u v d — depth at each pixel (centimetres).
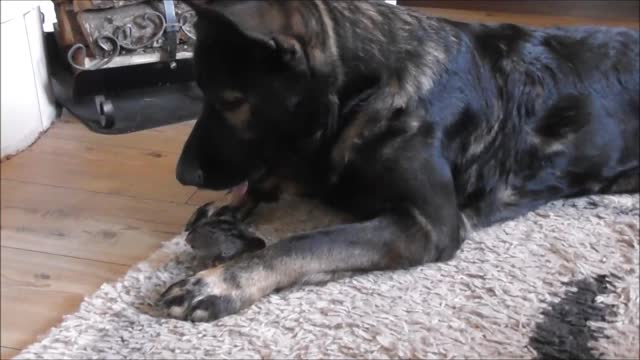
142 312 117
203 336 113
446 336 114
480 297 120
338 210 136
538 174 140
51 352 111
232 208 136
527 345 113
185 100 177
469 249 130
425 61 129
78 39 170
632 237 133
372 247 121
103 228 138
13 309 121
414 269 125
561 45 142
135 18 170
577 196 145
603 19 234
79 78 170
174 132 168
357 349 111
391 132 125
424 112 127
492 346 112
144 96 177
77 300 123
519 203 140
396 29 129
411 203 124
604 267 127
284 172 132
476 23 141
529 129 138
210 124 124
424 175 124
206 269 123
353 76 124
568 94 140
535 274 125
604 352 112
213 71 119
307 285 121
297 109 121
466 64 132
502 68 136
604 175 144
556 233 134
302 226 136
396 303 119
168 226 139
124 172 154
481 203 136
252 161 125
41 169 155
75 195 146
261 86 118
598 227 136
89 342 112
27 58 163
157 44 173
